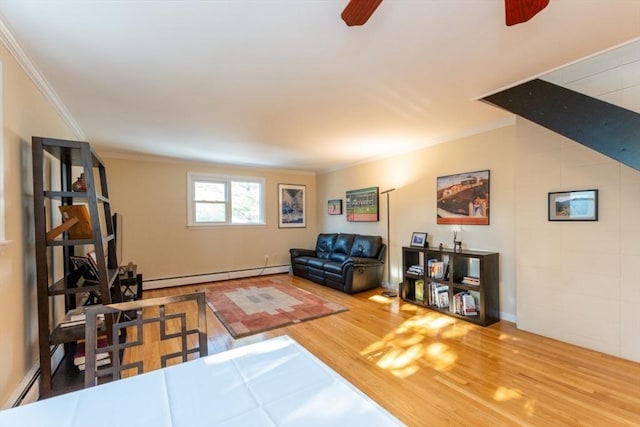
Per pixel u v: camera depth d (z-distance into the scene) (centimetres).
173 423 80
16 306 173
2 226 156
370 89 247
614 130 208
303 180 664
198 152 462
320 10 151
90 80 222
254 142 408
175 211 516
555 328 276
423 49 189
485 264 318
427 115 310
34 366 197
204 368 110
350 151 468
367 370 228
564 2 149
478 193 356
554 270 276
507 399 191
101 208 445
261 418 82
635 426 166
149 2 143
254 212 604
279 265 629
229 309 380
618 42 185
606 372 219
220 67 208
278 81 230
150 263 492
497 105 256
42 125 225
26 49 179
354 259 459
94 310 120
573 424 168
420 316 350
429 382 211
